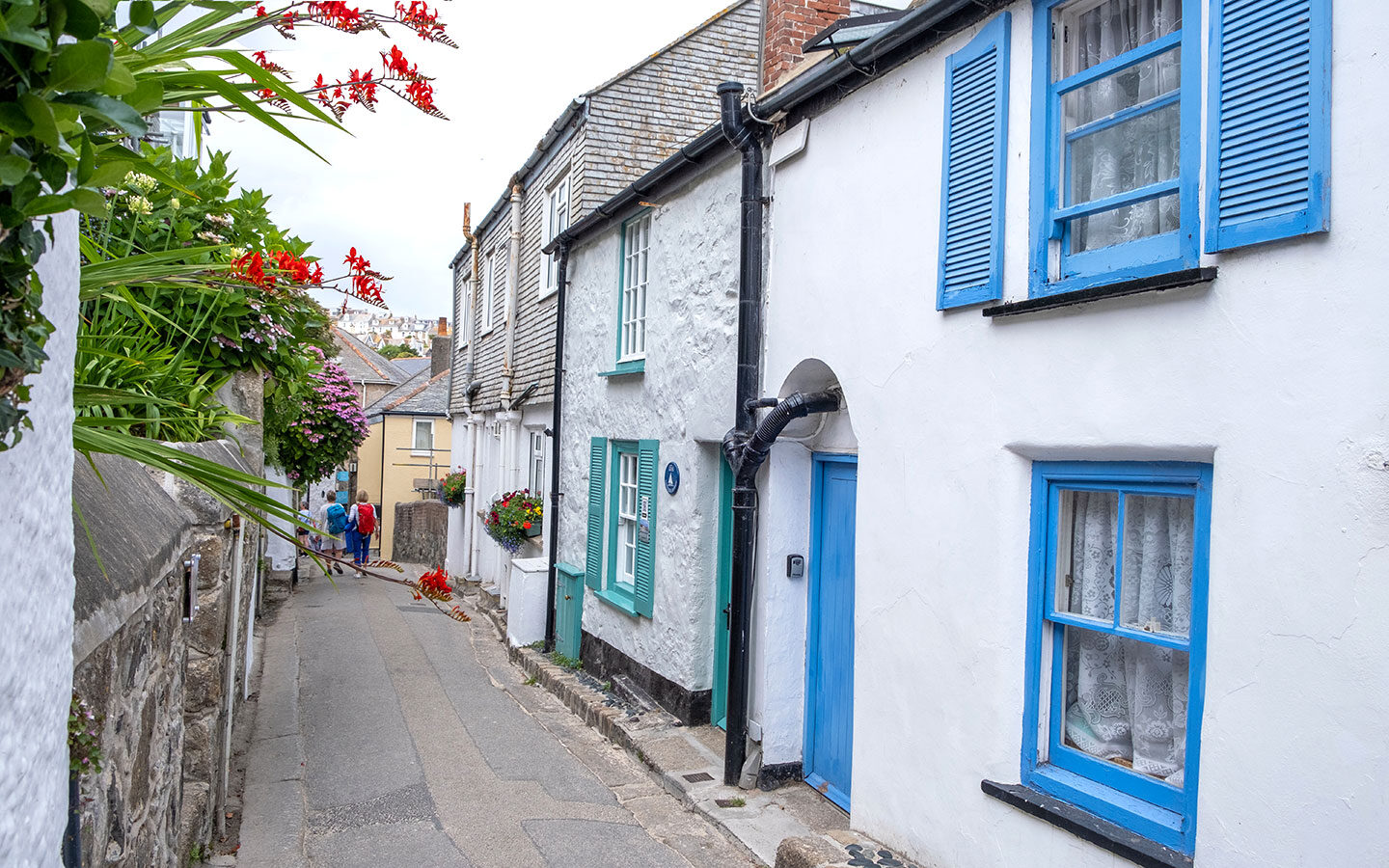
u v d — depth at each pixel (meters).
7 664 1.31
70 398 1.69
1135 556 3.72
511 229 14.30
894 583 4.80
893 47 4.82
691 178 7.43
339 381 11.71
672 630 7.66
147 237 5.32
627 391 8.91
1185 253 3.33
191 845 4.48
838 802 5.77
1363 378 2.77
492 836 5.61
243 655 8.38
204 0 1.61
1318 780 2.86
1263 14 3.06
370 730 7.97
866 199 5.14
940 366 4.51
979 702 4.18
